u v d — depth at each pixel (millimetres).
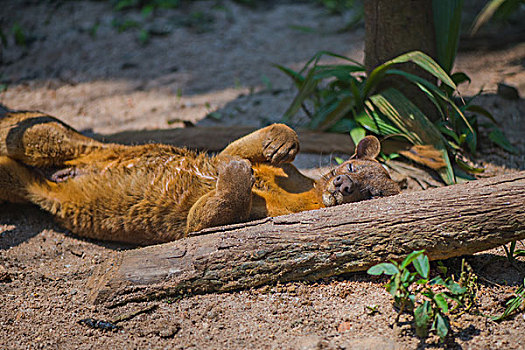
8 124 7016
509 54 12391
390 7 7926
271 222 5473
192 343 4918
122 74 12227
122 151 6898
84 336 5098
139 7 14922
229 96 11141
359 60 12453
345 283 5469
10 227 6973
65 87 11617
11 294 5684
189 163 6562
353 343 4777
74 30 13797
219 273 5348
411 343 4754
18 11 14453
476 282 5430
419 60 7215
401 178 7562
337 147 8148
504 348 4652
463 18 13883
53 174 7086
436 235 5164
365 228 5238
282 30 14453
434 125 7930
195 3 15508
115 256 5902
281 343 4836
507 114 9695
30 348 4988
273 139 6461
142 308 5289
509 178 5438
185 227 6262
